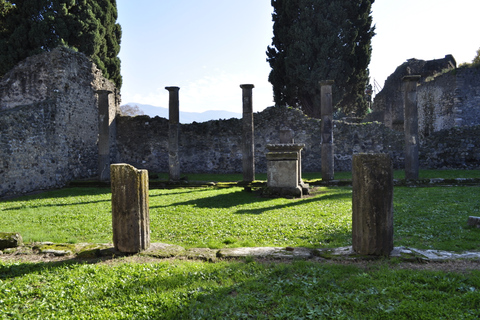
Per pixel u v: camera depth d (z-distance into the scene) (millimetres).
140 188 5449
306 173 21484
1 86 17562
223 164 23172
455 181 13266
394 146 22516
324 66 23938
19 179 14031
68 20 21016
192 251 5477
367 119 34500
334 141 22656
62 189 15273
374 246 4836
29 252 5633
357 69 26141
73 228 7426
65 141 17297
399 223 7148
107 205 10391
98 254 5402
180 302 3648
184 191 13648
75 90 18312
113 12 25672
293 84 25375
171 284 4113
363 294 3656
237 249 5461
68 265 4914
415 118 13945
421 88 28109
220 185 15227
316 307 3414
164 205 10133
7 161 13469
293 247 5477
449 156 20156
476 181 13195
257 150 23047
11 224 7801
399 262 4648
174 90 16328
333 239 6184
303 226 7137
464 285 3768
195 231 6988
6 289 4031
